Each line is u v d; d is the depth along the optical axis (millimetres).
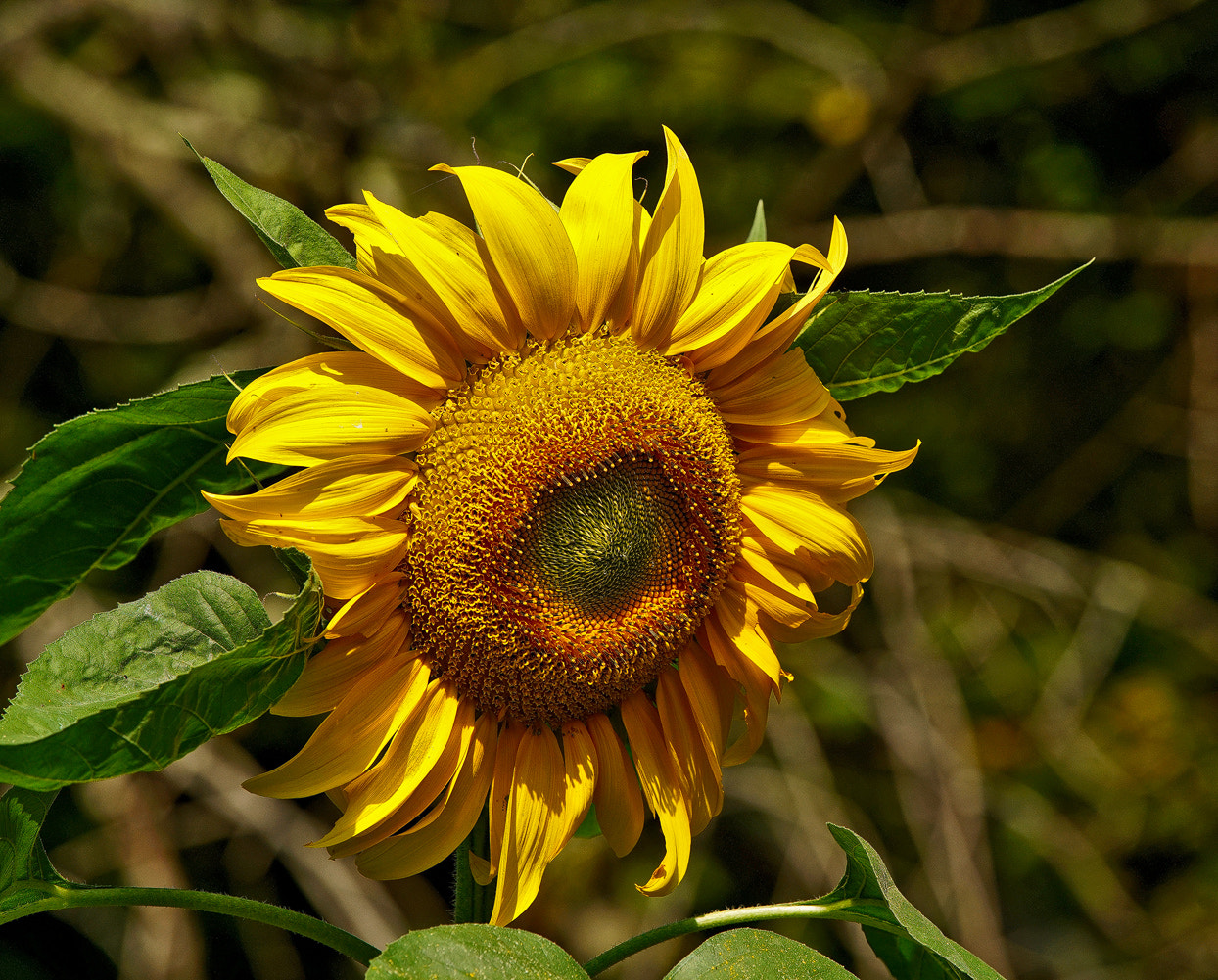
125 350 7059
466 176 2119
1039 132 7965
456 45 7484
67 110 6535
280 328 6617
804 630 2430
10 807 2014
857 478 2379
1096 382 7961
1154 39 7898
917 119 7930
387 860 2191
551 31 7297
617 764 2381
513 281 2150
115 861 6047
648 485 2318
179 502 2305
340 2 7055
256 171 6660
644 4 7629
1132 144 8094
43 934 6254
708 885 6582
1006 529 7652
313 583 1979
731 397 2371
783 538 2373
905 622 6961
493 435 2188
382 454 2088
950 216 7434
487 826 2393
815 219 7508
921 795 6621
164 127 6645
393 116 6816
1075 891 6922
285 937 6422
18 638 5875
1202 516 7836
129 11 6492
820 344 2410
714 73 7629
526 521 2209
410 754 2191
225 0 6543
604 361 2252
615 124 7477
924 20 7953
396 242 2105
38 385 7043
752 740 2430
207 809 6289
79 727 1705
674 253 2246
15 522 2193
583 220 2215
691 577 2367
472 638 2215
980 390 7816
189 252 7258
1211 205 7996
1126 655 7785
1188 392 7844
